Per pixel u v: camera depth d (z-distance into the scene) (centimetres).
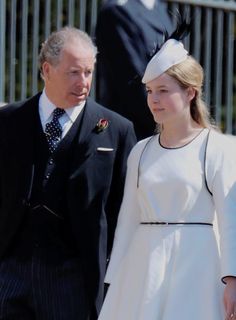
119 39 1606
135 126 1596
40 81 2123
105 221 1352
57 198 1339
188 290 1227
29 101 1376
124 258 1279
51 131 1352
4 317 1348
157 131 1323
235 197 1227
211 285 1230
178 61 1260
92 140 1352
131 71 1596
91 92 2031
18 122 1362
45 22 2125
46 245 1341
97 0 2159
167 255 1236
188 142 1264
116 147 1364
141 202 1268
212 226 1247
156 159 1267
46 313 1343
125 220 1286
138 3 1638
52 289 1342
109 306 1274
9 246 1356
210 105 2366
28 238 1345
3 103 2066
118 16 1620
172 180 1245
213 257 1237
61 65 1330
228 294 1200
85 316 1342
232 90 2408
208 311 1224
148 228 1258
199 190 1241
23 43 2089
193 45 2319
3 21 2070
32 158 1348
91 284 1339
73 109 1360
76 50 1329
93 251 1339
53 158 1345
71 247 1347
